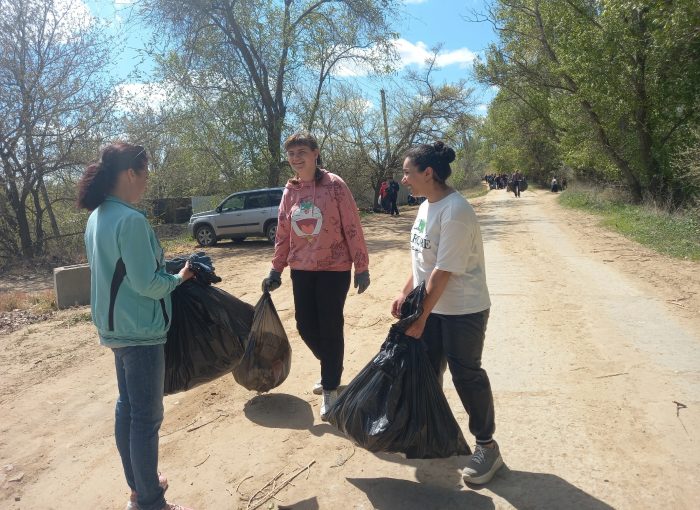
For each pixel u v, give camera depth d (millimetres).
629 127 17750
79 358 5547
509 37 22922
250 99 20328
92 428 3990
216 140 20484
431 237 2873
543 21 20438
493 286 7922
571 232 14328
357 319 6508
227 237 15789
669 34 13164
